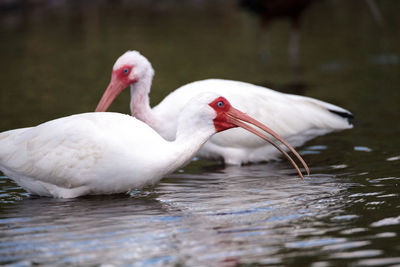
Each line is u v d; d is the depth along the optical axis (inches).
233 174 494.6
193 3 1836.9
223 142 534.6
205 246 332.2
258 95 550.3
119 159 423.5
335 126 556.4
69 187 437.4
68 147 433.7
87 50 1159.0
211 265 307.9
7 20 1540.4
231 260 312.8
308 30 1411.2
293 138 550.9
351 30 1365.7
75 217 389.7
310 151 551.2
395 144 547.2
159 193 441.4
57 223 378.0
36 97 799.1
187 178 484.1
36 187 445.7
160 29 1405.0
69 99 780.0
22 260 322.0
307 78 914.1
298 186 443.8
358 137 581.3
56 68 1005.8
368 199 400.2
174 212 393.4
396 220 356.8
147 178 426.9
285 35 1380.4
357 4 1718.8
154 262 314.2
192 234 350.6
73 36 1318.9
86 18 1569.9
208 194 433.4
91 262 317.1
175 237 347.3
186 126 430.6
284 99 557.6
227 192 436.8
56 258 323.3
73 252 330.6
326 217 369.4
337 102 735.1
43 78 933.2
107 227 367.9
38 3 1756.9
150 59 1069.1
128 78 539.5
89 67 1006.4
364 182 441.7
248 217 377.1
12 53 1146.0
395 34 1277.1
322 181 452.8
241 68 1010.1
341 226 352.2
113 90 541.6
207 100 429.7
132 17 1598.2
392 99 738.2
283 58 1119.0
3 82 912.3
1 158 449.1
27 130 454.6
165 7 1777.8
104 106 539.8
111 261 317.7
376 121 635.5
